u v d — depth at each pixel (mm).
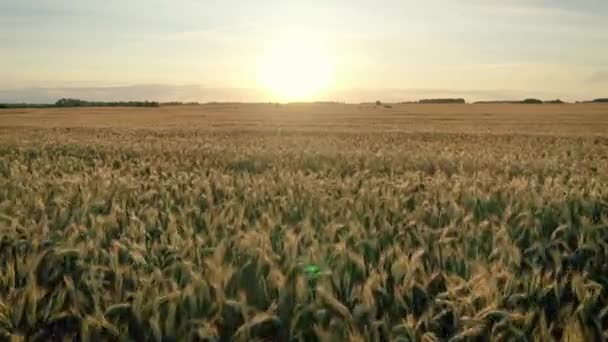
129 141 18656
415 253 3523
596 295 3021
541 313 2838
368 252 3969
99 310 2836
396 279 3344
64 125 38281
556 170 9773
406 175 8477
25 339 2822
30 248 3990
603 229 4418
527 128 32969
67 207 5348
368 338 2602
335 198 6387
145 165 9953
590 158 13594
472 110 75625
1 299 2982
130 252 3619
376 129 30828
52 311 2996
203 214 5043
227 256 3789
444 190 6289
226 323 2873
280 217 4863
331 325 2707
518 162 10844
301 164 11133
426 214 5176
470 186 6758
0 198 6258
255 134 26234
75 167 10477
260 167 10945
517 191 6035
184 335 2688
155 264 3744
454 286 3139
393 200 5594
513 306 3043
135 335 2830
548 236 4594
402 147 16969
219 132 27641
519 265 3662
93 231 4402
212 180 7707
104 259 3703
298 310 2938
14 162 10734
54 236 4246
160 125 37781
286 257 3658
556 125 37219
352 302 3074
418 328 2746
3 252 4109
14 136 22797
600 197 5730
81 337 2711
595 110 70812
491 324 2854
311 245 3908
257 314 2775
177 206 5371
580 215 5074
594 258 3867
